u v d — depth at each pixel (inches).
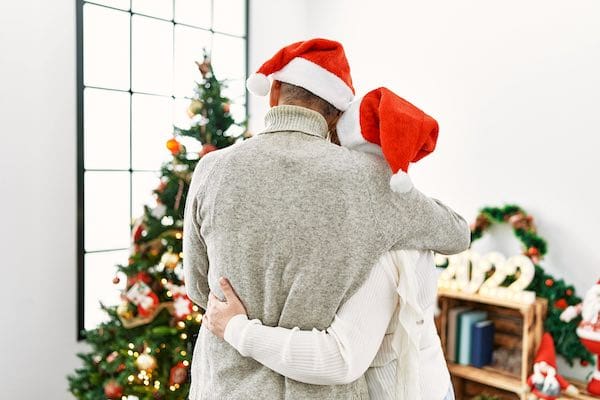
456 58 109.6
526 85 99.4
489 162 105.1
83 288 103.3
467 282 99.5
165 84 117.8
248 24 131.8
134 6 111.5
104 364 86.0
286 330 35.9
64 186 99.7
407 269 36.9
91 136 105.6
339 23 132.0
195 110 92.5
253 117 134.4
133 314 85.7
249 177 36.4
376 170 36.6
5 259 92.4
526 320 89.8
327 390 37.0
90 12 104.3
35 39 94.6
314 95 39.0
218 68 128.0
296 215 35.1
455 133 110.3
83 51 102.4
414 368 38.9
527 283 92.4
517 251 101.1
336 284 35.1
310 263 35.0
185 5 120.6
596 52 90.5
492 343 100.4
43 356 98.0
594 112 91.0
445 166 112.1
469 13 107.2
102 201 107.6
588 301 86.2
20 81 93.0
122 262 110.7
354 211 35.0
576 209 93.7
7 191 92.1
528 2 98.6
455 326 101.3
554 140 96.0
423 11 114.7
